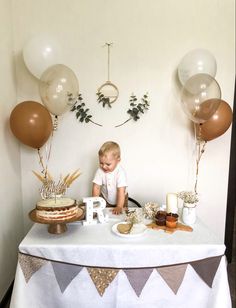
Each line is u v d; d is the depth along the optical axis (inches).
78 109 88.4
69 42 86.0
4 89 76.4
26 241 53.7
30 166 90.6
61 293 52.7
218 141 92.7
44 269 52.5
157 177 92.9
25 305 52.0
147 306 52.7
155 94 89.0
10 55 81.7
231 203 99.0
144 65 87.7
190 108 73.0
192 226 62.1
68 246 51.9
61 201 58.8
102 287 52.1
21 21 84.4
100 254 52.2
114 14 85.4
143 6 85.6
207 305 54.0
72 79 72.8
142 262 52.6
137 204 88.9
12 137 82.6
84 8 84.9
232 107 90.7
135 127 90.3
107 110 89.1
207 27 87.0
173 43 87.4
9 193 79.6
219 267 53.5
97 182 74.7
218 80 89.4
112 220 64.6
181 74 81.4
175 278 52.7
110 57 87.0
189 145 91.9
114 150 71.0
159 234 57.6
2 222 73.9
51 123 76.7
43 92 71.2
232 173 98.0
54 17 84.7
